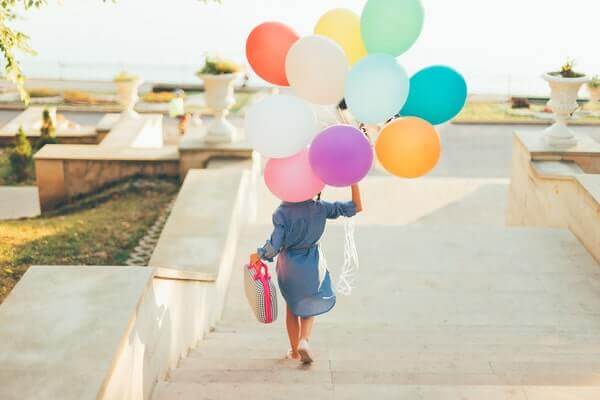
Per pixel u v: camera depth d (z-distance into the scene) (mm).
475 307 7496
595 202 8578
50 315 3842
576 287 8008
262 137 4254
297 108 4258
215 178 9453
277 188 4473
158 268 4559
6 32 8211
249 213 10531
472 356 5496
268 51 4438
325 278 5070
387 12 4262
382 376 4754
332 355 5484
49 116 16422
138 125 14688
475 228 9711
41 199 12117
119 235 9883
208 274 6629
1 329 3725
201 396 4258
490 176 15867
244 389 4277
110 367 3465
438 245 9148
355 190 4895
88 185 12094
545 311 7418
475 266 8547
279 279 5027
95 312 3873
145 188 11789
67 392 3283
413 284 8055
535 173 10570
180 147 11773
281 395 4203
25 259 8852
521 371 5004
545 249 9016
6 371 3416
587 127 21375
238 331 6754
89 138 16500
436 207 13055
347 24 4598
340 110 4727
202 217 8219
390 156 4355
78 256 9078
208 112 23672
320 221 4824
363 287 7961
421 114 4438
